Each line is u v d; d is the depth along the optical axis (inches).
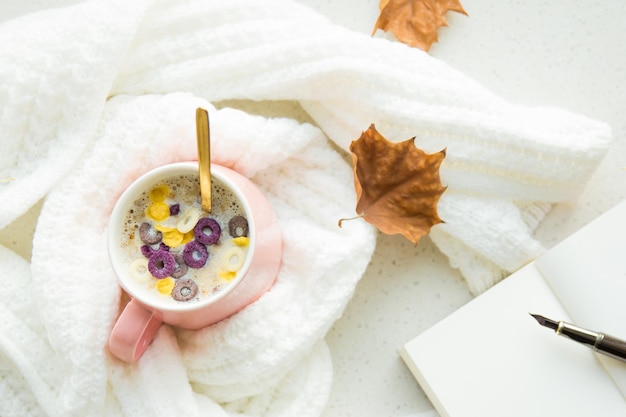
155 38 26.1
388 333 27.1
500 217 25.9
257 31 25.7
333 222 25.8
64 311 24.5
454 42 27.8
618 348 23.3
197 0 25.9
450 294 27.1
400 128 25.8
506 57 27.7
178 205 24.0
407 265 27.3
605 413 24.0
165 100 25.2
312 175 26.2
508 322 25.1
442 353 25.3
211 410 25.4
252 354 24.9
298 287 25.6
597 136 25.3
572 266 24.5
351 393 26.9
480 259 26.6
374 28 27.3
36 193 25.2
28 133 25.7
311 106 26.8
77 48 25.1
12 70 25.2
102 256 25.2
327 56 25.6
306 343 25.1
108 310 24.8
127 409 25.0
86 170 25.4
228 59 25.8
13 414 25.6
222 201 23.8
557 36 27.6
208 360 25.2
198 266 23.5
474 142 25.5
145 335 23.9
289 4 26.3
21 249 27.4
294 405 25.7
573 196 26.3
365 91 25.6
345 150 26.9
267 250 24.1
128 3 25.3
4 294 25.5
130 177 25.3
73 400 24.6
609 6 27.5
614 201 27.0
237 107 28.0
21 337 25.3
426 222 25.6
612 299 24.1
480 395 24.9
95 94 25.3
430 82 25.4
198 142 22.2
